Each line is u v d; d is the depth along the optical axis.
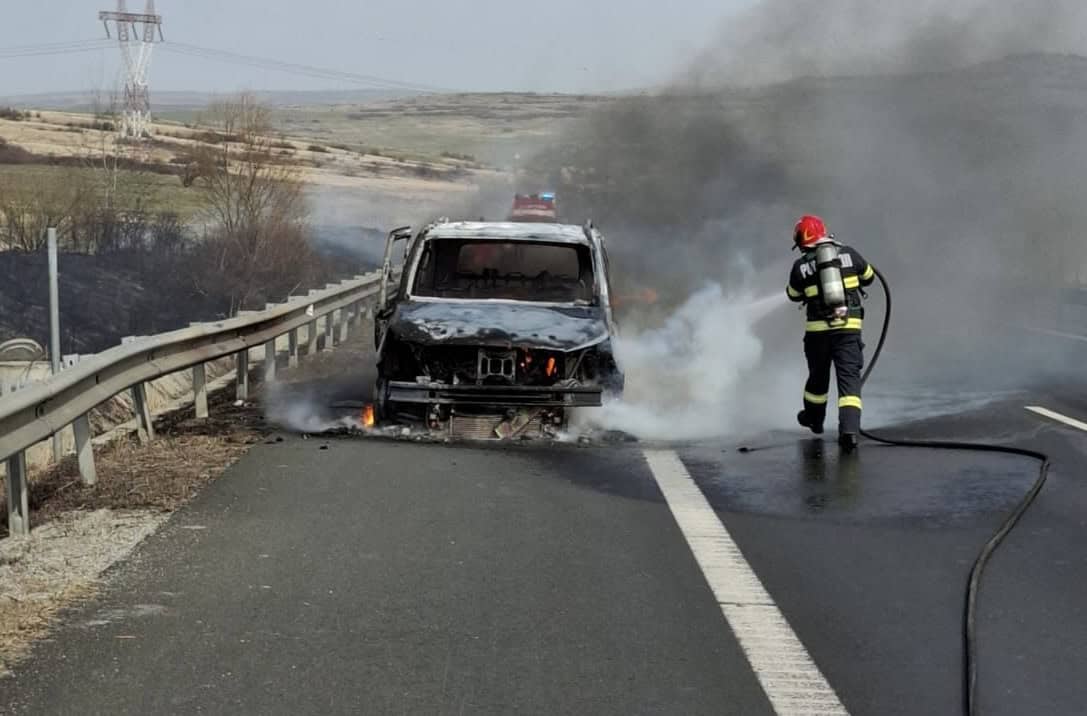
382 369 10.55
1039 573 6.49
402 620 5.67
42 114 113.06
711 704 4.70
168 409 12.33
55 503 8.13
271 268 31.70
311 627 5.56
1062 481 8.76
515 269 12.14
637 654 5.25
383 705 4.66
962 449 9.99
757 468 9.24
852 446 9.94
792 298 10.41
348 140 171.25
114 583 6.23
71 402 8.28
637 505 8.02
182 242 32.12
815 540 7.17
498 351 10.24
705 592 6.14
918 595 6.12
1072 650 5.32
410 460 9.41
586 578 6.36
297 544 6.97
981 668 5.11
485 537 7.16
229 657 5.17
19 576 6.40
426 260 11.98
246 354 12.82
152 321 25.08
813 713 4.62
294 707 4.64
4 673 4.98
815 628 5.61
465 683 4.90
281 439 10.28
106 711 4.59
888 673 5.05
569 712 4.62
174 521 7.51
